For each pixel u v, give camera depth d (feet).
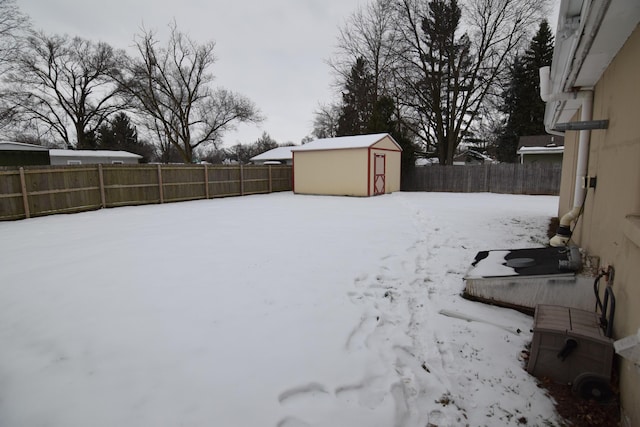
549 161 60.44
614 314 7.00
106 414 5.76
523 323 9.27
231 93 90.53
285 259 14.82
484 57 61.67
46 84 86.17
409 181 59.52
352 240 18.43
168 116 92.02
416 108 68.54
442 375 7.18
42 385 6.50
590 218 11.10
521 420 5.98
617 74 8.46
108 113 97.04
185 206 36.76
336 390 6.48
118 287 11.46
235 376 6.77
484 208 31.63
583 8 6.25
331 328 8.79
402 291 11.45
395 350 8.01
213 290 11.20
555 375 6.92
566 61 9.11
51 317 9.29
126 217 28.32
